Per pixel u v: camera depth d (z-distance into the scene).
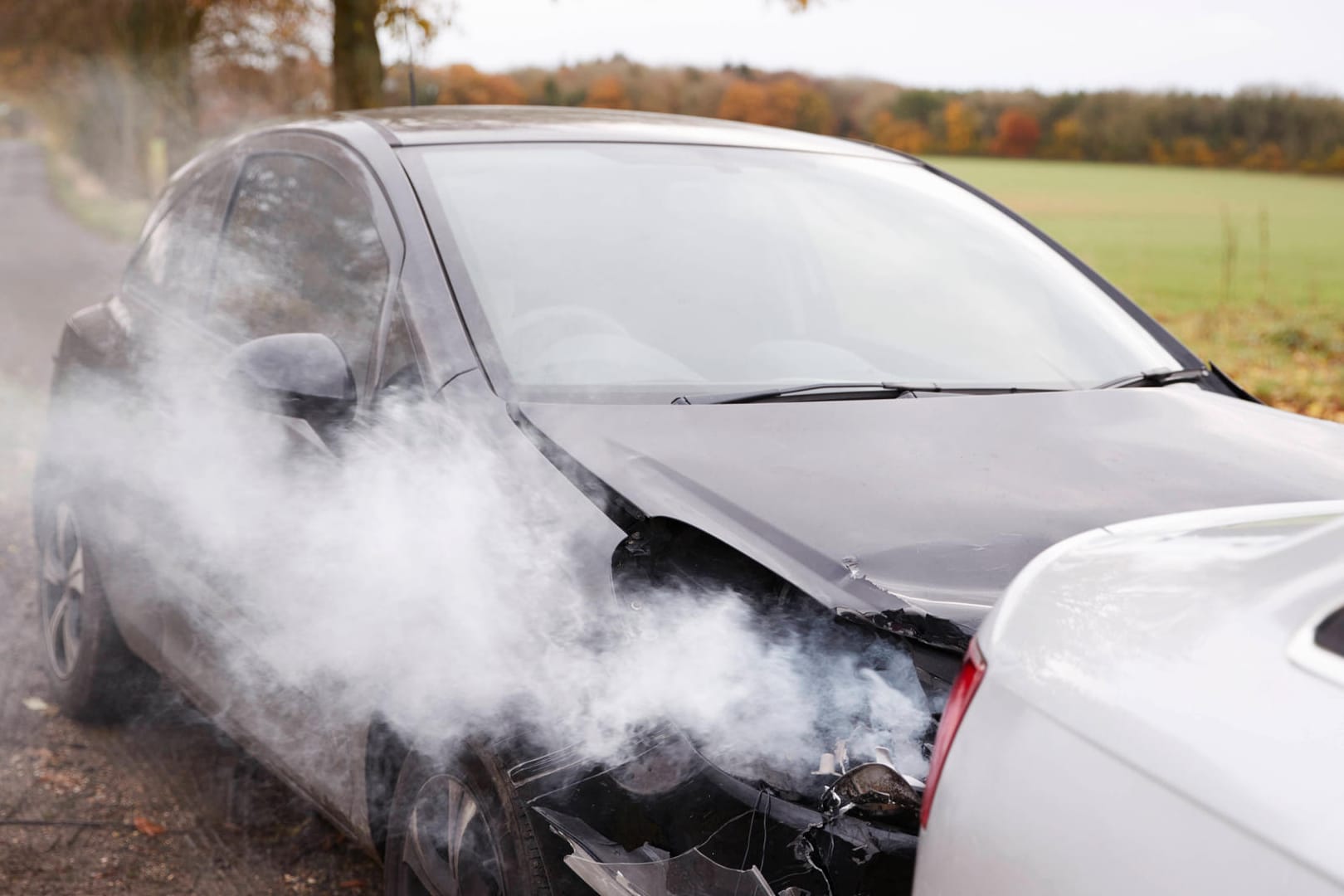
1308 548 1.52
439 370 2.68
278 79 28.42
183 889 3.28
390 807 2.65
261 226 3.58
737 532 2.16
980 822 1.54
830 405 2.74
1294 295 21.39
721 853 1.97
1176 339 3.51
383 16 9.81
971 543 2.17
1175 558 1.67
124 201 37.50
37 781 3.81
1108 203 35.19
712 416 2.61
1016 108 41.53
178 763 3.97
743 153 3.67
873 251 3.44
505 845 2.22
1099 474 2.51
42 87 60.12
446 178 3.18
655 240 3.18
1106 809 1.41
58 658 4.29
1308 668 1.37
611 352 2.80
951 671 1.94
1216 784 1.33
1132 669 1.48
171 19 27.75
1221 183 39.56
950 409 2.79
